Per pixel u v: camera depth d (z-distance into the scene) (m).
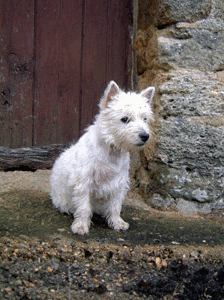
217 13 2.10
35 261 1.74
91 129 1.91
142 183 2.22
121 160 1.88
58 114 2.39
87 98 2.40
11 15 2.30
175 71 2.10
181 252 1.83
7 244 1.78
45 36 2.34
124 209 2.12
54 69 2.36
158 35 2.12
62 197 1.98
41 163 2.34
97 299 1.63
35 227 1.89
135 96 1.85
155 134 2.11
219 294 1.71
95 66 2.38
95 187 1.89
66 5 2.34
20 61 2.33
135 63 2.35
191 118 2.10
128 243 1.84
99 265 1.76
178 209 2.13
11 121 2.36
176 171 2.11
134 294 1.67
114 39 2.38
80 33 2.36
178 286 1.72
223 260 1.83
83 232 1.86
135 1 2.34
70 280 1.69
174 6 2.08
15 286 1.64
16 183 2.24
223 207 2.13
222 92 2.10
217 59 2.11
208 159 2.11
